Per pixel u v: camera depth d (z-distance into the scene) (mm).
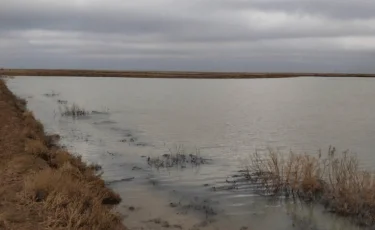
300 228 8852
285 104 40188
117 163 14742
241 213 9766
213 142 19328
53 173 9102
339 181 10773
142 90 62750
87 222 7168
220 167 14258
